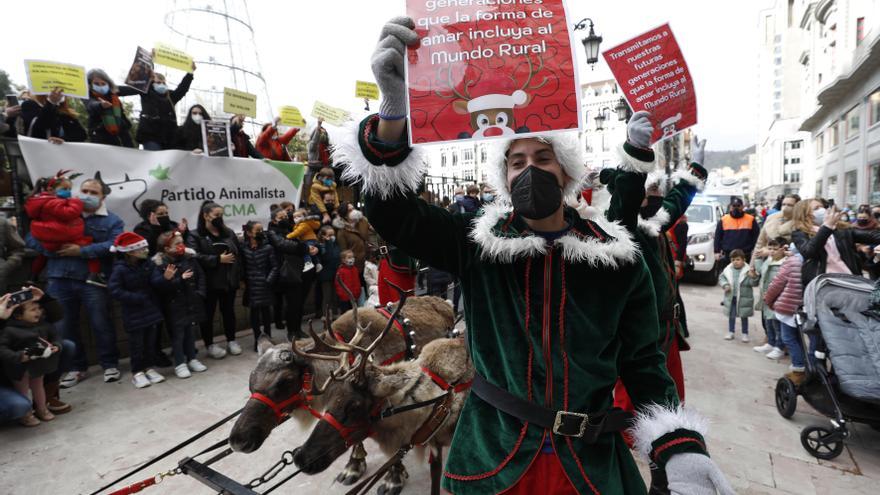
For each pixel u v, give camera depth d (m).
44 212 4.71
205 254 5.61
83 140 5.63
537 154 1.33
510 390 1.33
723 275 6.62
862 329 3.63
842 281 3.89
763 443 3.81
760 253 6.32
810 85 29.53
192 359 5.42
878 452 3.68
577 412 1.27
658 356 1.42
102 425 4.12
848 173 23.70
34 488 3.26
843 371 3.50
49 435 3.95
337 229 7.43
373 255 7.47
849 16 20.94
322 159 8.16
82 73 5.31
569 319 1.30
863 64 19.30
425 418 2.49
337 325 3.21
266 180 7.15
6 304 3.90
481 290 1.39
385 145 1.20
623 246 1.31
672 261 3.16
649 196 3.07
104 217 5.17
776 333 5.80
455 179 10.98
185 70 6.41
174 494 3.21
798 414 4.29
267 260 6.20
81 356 5.14
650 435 1.28
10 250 4.64
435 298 3.83
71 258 4.90
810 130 33.03
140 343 4.95
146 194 5.87
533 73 1.22
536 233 1.37
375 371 2.41
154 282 4.98
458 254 1.42
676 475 1.21
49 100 5.12
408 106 1.18
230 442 2.51
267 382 2.63
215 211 5.77
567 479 1.25
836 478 3.34
